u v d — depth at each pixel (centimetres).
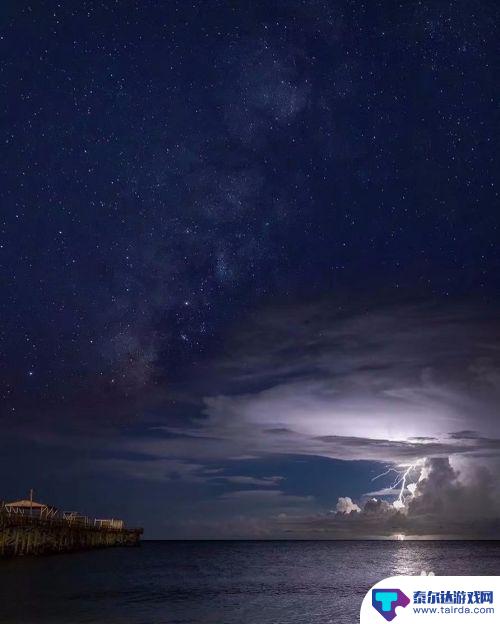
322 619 3114
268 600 3894
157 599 3834
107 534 10275
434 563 8312
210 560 9381
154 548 17062
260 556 11225
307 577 5859
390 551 13912
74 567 5919
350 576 6003
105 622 2830
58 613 3059
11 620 2794
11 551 5753
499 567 7294
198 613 3262
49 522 6712
